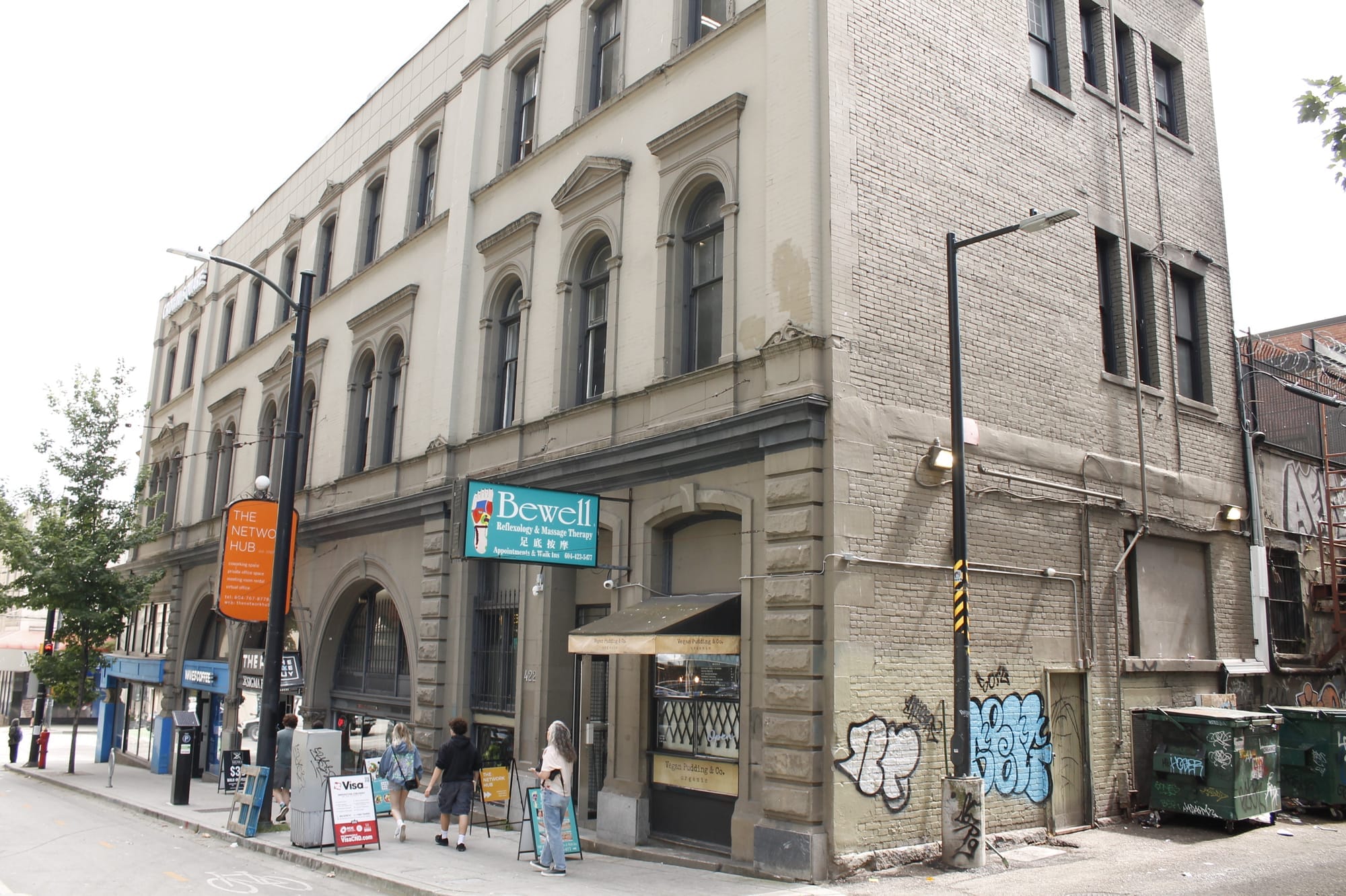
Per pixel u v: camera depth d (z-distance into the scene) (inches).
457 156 784.9
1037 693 513.0
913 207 500.4
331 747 534.6
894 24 513.0
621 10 649.0
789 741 426.3
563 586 611.5
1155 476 609.9
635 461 538.0
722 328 508.4
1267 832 515.5
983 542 500.7
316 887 433.7
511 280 714.2
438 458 727.1
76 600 1131.9
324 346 962.7
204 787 970.1
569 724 599.8
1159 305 651.5
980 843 427.5
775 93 496.4
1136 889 388.5
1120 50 684.1
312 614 900.6
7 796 898.1
